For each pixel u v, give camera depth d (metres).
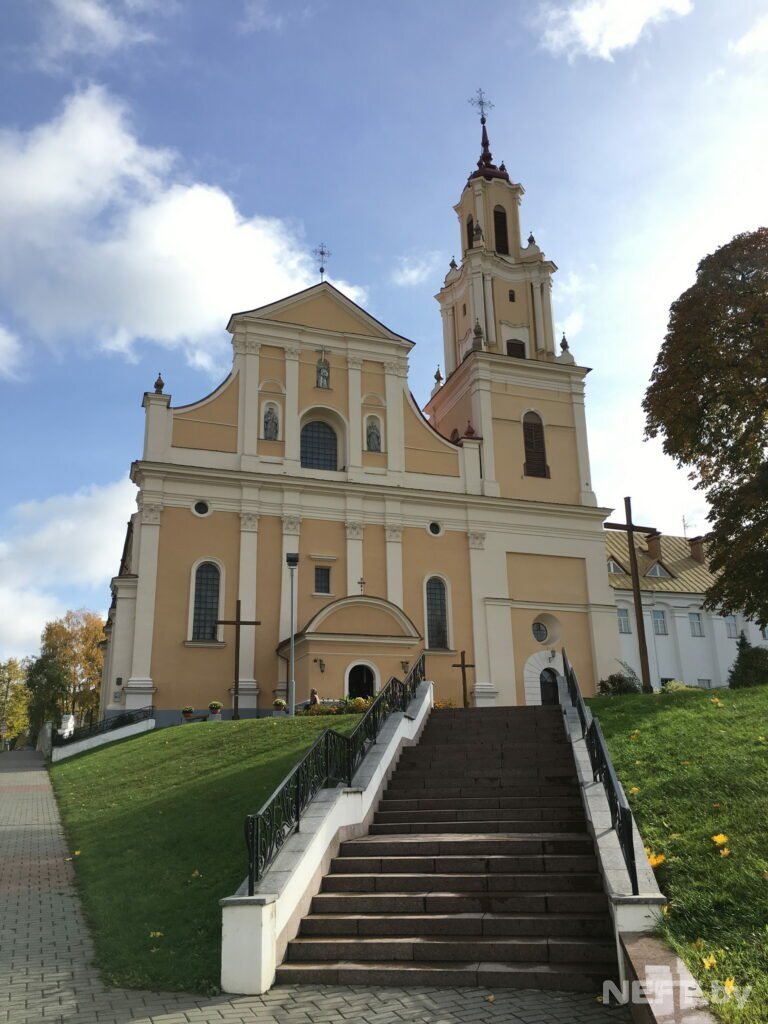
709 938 6.95
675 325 28.22
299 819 10.02
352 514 35.75
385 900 9.15
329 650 31.42
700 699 16.31
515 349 42.72
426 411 46.12
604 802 10.41
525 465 40.03
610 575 49.47
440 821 11.91
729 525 27.70
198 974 8.08
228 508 33.94
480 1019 6.81
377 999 7.45
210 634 32.41
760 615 27.33
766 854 8.20
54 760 29.12
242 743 21.33
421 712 17.20
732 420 27.61
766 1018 5.51
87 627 74.19
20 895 11.59
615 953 7.81
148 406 34.06
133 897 10.89
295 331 37.12
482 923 8.53
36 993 7.79
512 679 36.34
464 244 46.12
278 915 8.31
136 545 32.88
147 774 20.44
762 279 26.88
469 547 37.53
